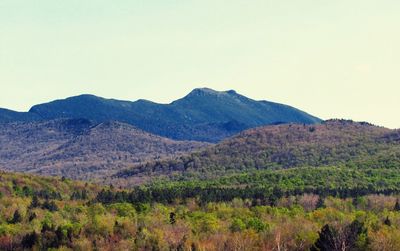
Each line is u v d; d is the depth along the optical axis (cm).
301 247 16512
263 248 17038
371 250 15225
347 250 14438
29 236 19050
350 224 16600
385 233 16225
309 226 18175
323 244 14512
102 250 18350
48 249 18438
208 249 17388
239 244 17050
